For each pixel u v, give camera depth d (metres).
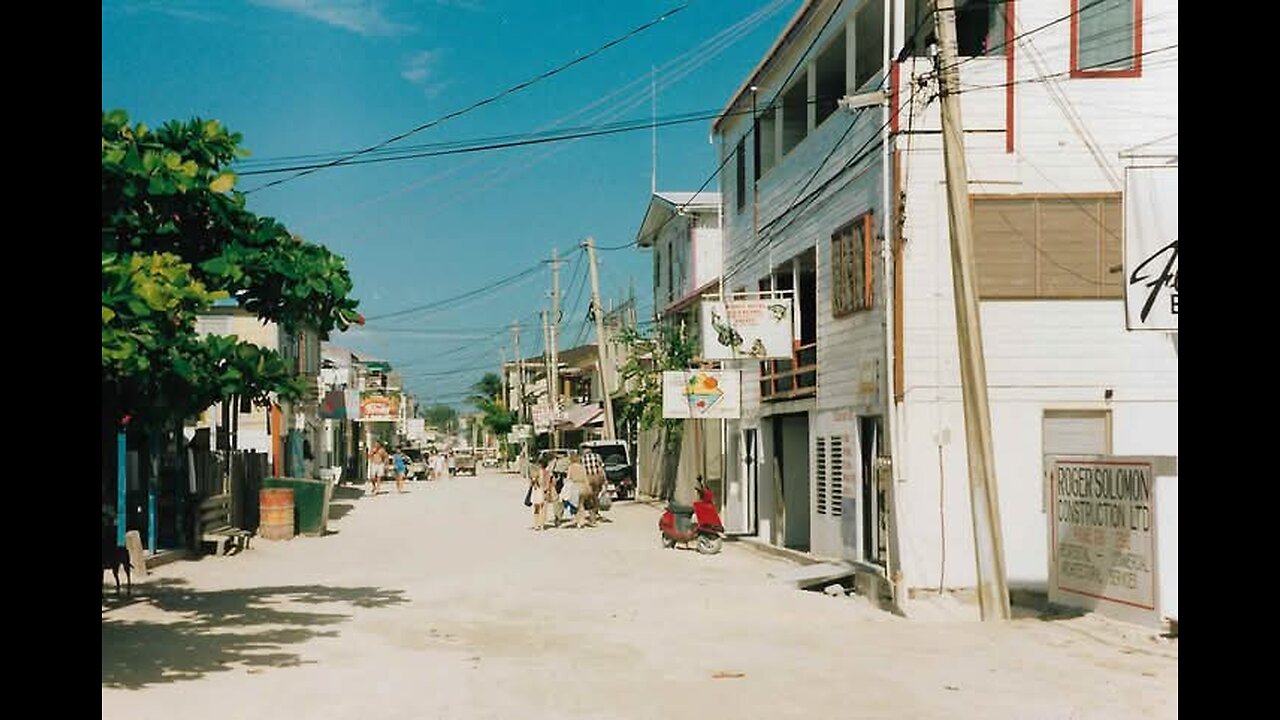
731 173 29.56
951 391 17.44
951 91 13.92
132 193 10.65
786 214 24.16
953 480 17.31
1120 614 13.46
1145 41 17.55
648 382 39.97
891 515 17.28
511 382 111.69
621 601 15.89
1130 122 17.58
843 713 8.65
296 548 24.39
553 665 10.77
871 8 20.45
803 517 25.44
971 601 16.52
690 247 39.38
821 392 21.86
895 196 17.55
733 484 29.69
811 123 23.16
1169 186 14.03
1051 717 8.53
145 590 16.92
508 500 44.75
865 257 19.14
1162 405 17.52
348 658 11.08
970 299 13.92
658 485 43.78
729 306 22.62
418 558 22.34
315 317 13.20
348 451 73.69
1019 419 17.48
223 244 12.29
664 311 41.22
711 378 26.09
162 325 10.10
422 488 57.19
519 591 17.03
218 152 11.73
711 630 13.27
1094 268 17.55
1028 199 17.55
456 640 12.34
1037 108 17.59
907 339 17.48
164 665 10.54
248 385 11.84
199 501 22.78
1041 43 17.64
